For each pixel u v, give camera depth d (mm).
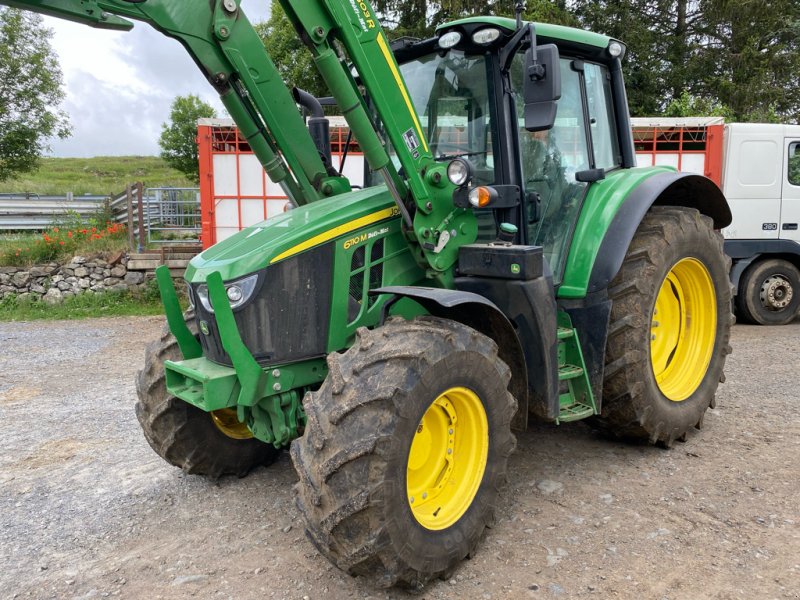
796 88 19609
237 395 2771
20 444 4375
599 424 3844
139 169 45156
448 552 2529
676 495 3266
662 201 4336
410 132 2934
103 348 7609
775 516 3025
